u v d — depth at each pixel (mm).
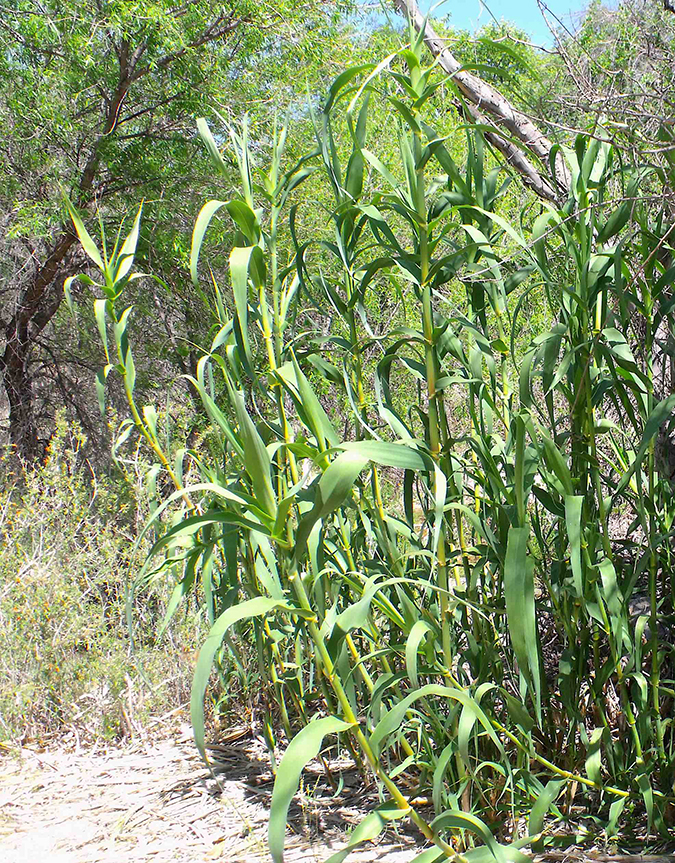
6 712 3967
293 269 2662
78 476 5328
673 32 2791
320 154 2484
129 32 8094
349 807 2869
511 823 2490
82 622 4320
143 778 3424
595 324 2525
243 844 2738
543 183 3643
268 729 2918
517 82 2822
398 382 6555
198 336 8641
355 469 1646
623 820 2484
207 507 2873
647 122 2506
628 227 2691
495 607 2584
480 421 2559
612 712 2773
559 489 2285
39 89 8258
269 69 9016
